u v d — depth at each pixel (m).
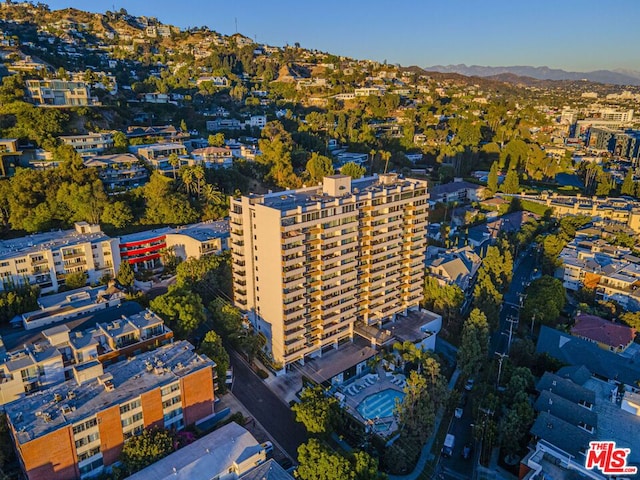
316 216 111.00
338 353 123.25
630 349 131.75
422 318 141.00
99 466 83.12
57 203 164.50
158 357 98.44
